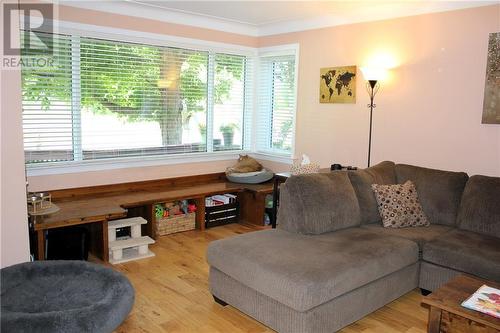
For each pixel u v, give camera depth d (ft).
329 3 13.10
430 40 12.58
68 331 5.86
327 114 15.55
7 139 8.08
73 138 13.52
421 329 8.70
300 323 7.57
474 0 11.53
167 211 14.47
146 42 14.67
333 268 8.00
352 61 14.58
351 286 8.12
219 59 16.97
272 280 7.80
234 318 8.96
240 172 16.65
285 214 10.43
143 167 15.26
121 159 14.55
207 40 16.29
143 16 14.46
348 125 14.92
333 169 14.01
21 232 8.43
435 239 10.05
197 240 14.05
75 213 11.45
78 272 7.62
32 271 7.53
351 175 11.67
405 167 12.57
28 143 12.60
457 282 7.54
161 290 10.20
